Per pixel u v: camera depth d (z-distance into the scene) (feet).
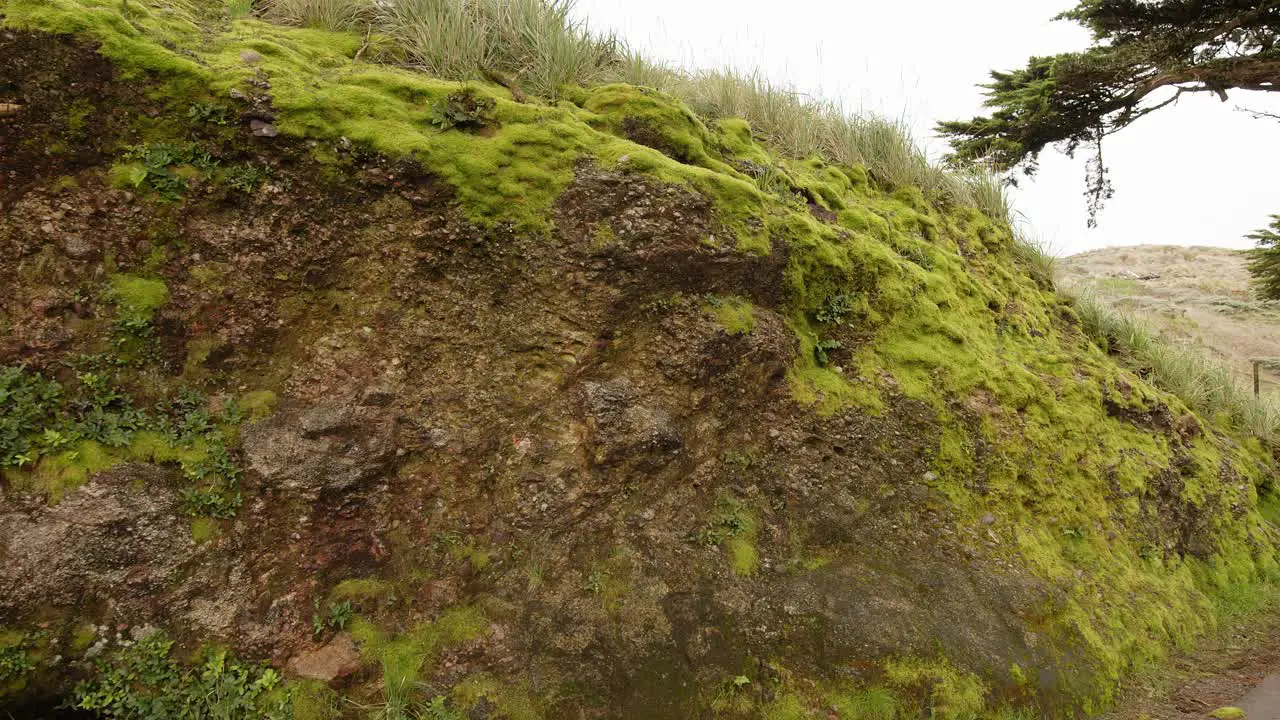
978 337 19.30
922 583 14.03
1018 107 41.29
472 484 12.31
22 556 8.90
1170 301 66.80
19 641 8.73
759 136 20.40
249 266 11.30
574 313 13.20
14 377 9.45
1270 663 16.02
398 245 12.27
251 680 9.93
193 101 11.06
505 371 12.87
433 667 10.80
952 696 12.22
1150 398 21.59
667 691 11.40
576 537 12.66
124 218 10.59
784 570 13.69
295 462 10.87
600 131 15.33
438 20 15.38
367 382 11.79
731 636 12.37
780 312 15.89
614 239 13.32
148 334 10.50
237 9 14.11
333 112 12.01
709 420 14.32
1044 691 13.05
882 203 21.68
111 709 9.18
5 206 9.98
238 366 11.11
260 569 10.37
